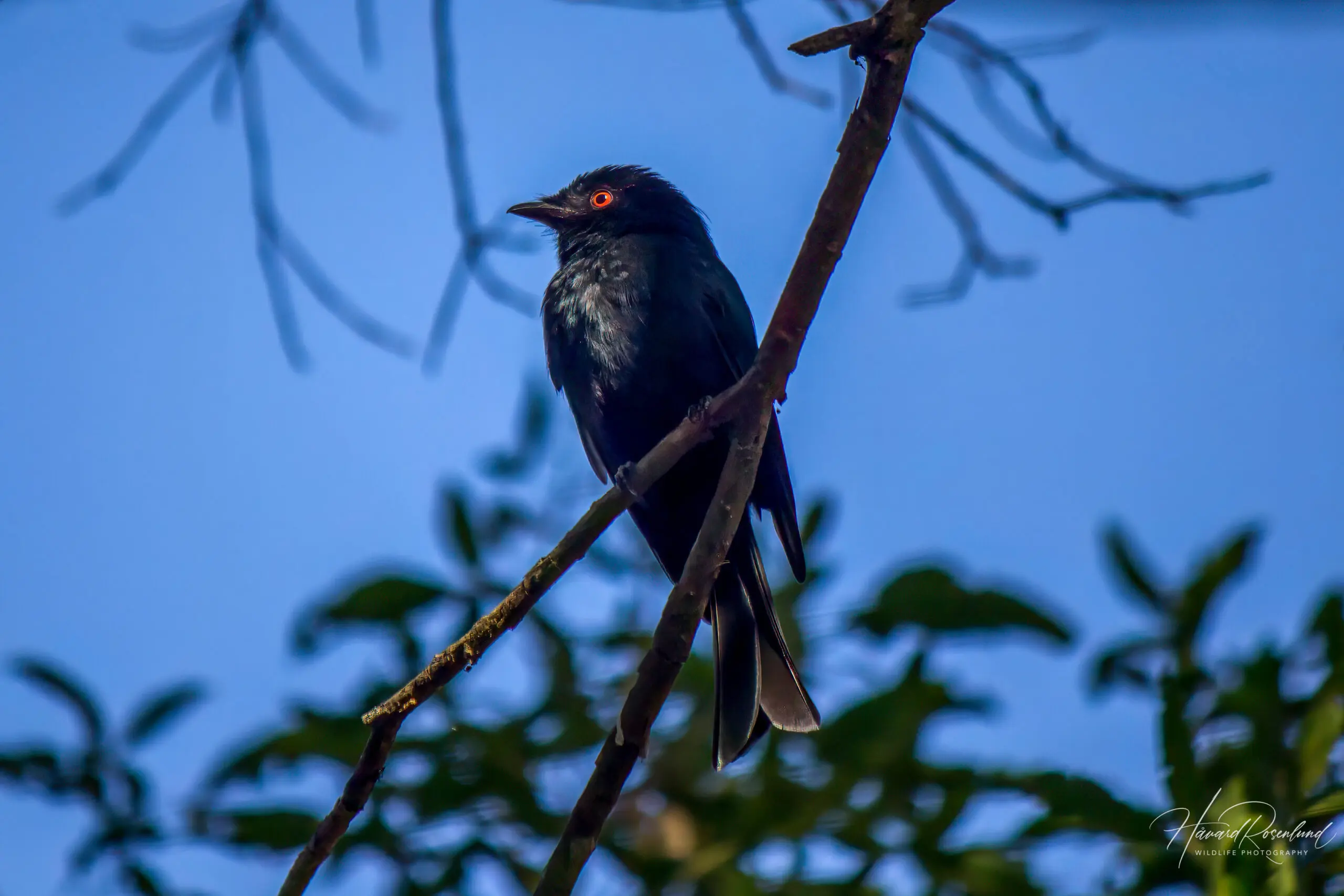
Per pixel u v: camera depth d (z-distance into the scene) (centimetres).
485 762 968
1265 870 783
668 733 1012
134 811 967
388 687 1017
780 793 950
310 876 684
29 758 960
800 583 1039
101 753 971
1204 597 912
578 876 657
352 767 980
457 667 689
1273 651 852
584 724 995
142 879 945
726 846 941
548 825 962
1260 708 838
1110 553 961
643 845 971
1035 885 881
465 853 953
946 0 640
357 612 1015
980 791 912
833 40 637
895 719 934
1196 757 853
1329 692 821
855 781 938
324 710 1013
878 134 652
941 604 952
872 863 916
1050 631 944
